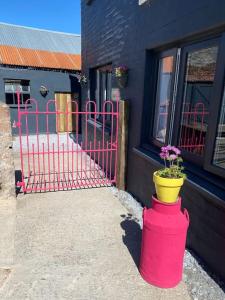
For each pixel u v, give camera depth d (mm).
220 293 2328
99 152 6215
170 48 3355
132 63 4203
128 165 4629
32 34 13422
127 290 2377
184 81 3160
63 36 14219
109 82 5879
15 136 10344
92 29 6484
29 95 10672
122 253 2895
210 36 2662
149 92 3912
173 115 3359
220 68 2492
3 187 4090
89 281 2477
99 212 3861
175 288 2400
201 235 2742
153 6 3443
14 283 2426
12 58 10656
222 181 2566
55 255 2836
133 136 4344
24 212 3791
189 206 2918
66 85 11234
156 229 2268
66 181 5172
